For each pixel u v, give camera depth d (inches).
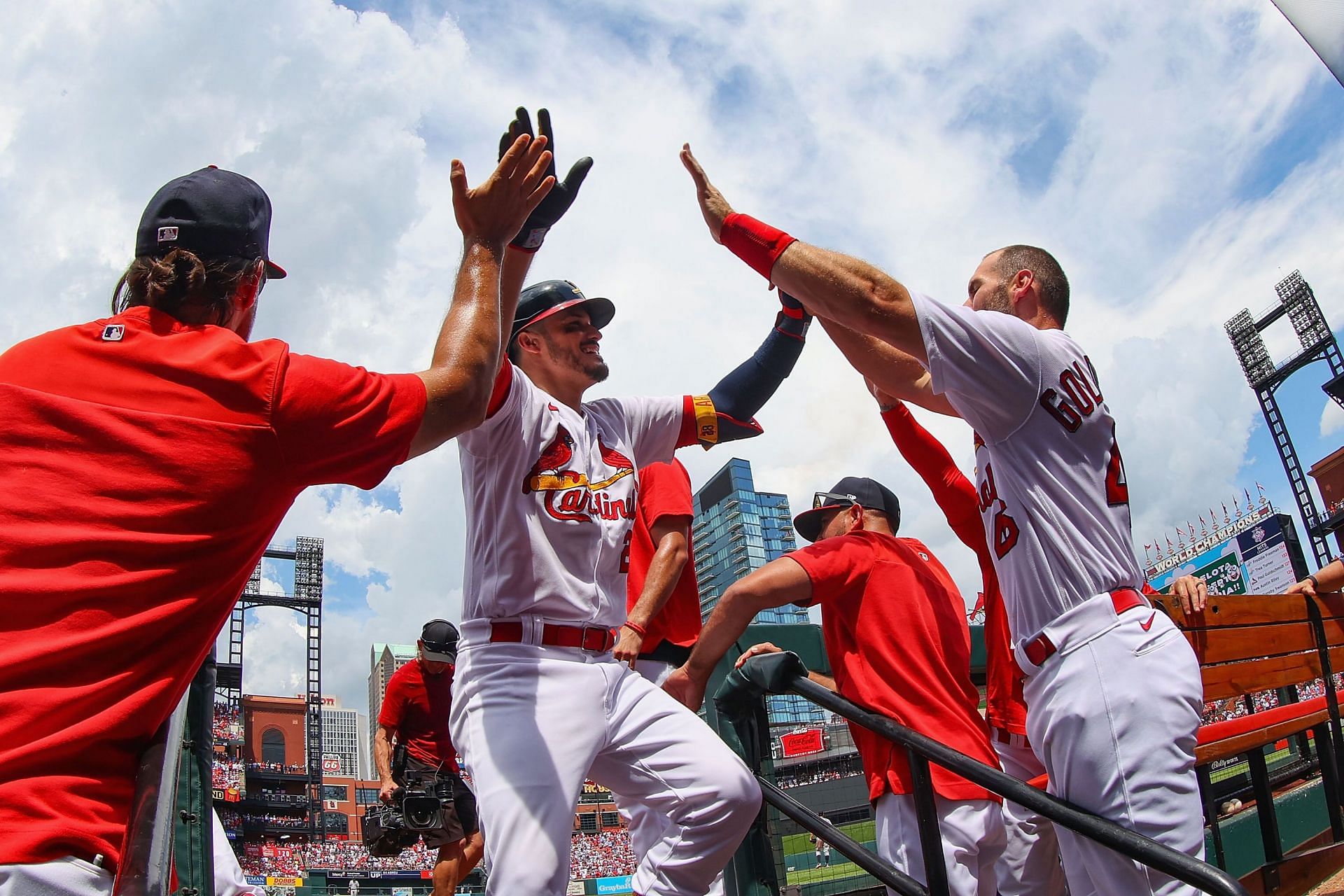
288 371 47.8
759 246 85.1
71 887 37.4
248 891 103.2
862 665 109.5
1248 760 128.9
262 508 46.8
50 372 45.6
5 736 38.1
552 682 81.1
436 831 213.9
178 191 52.2
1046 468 78.9
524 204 64.2
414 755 218.5
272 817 1716.3
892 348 108.2
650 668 131.3
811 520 134.3
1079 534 77.0
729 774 79.4
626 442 99.2
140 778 40.6
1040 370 78.8
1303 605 138.1
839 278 79.7
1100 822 66.8
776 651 89.9
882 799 106.4
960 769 74.2
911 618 108.5
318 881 1349.7
